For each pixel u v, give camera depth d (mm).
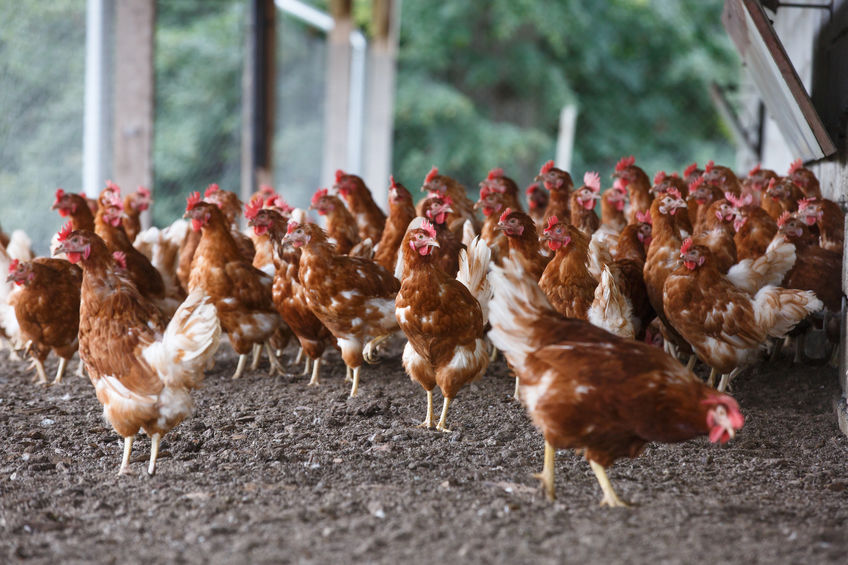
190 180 10898
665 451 4945
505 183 6184
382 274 5359
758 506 4609
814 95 5965
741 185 6285
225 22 11336
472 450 4957
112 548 4430
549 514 4555
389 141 12039
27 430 5109
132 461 4895
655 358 4520
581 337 4570
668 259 5391
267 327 5594
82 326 4781
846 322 5148
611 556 4375
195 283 5516
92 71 6754
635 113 15703
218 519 4539
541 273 5402
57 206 5609
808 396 5375
